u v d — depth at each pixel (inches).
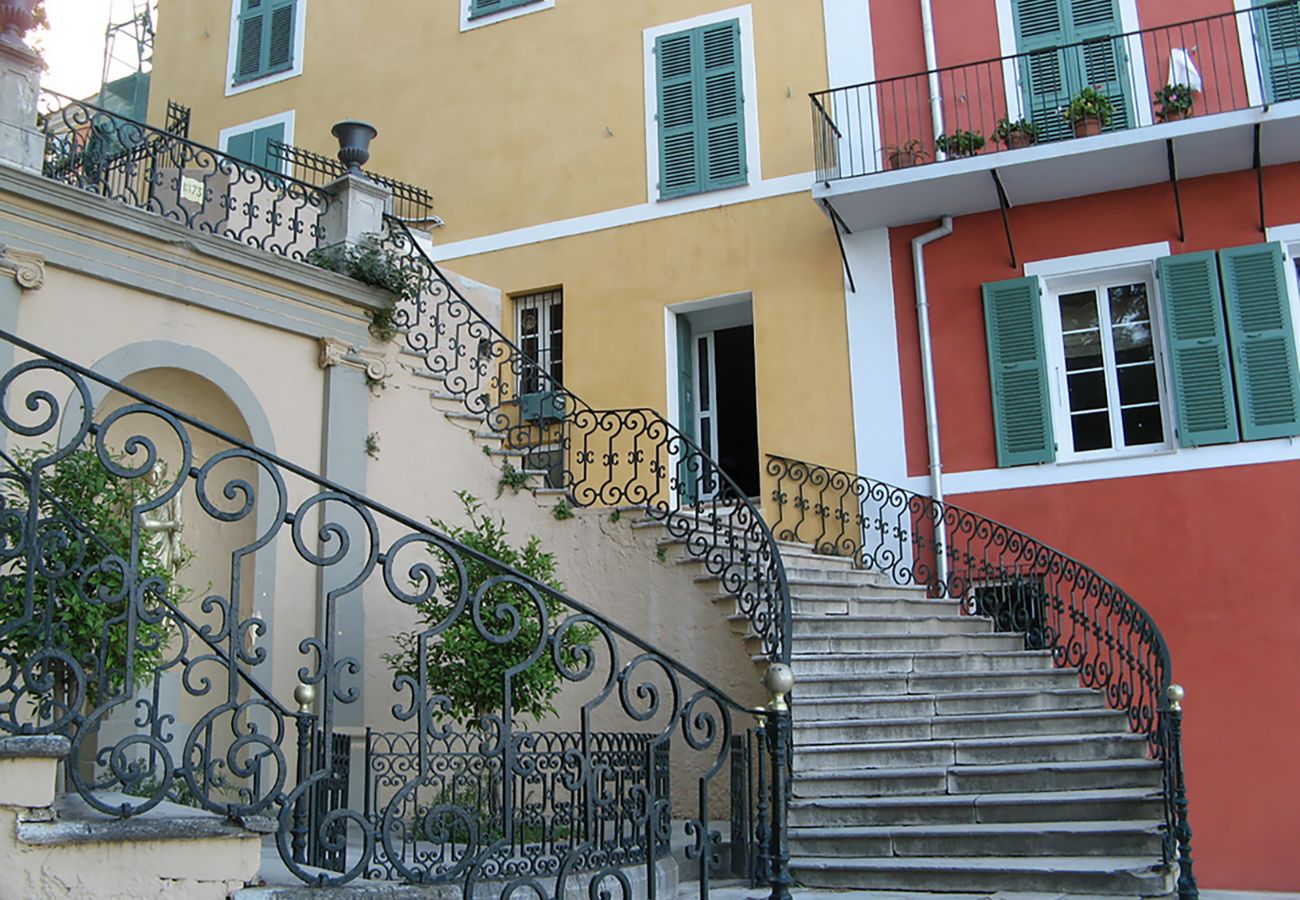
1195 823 406.6
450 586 315.0
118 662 202.1
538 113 570.9
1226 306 438.3
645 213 538.0
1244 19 455.5
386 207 415.2
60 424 307.9
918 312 480.7
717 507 447.2
